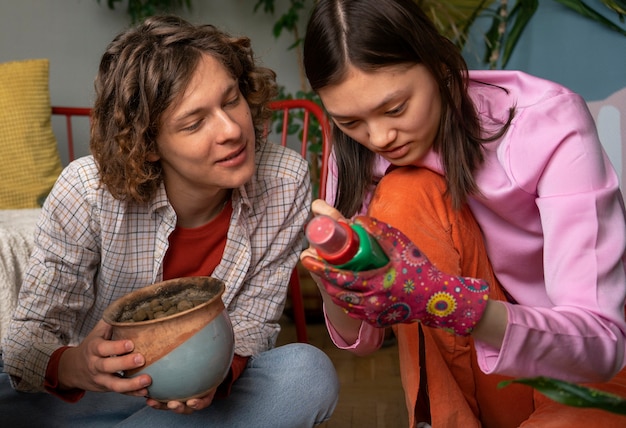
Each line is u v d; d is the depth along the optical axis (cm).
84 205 129
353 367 224
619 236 99
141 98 116
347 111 100
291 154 143
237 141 118
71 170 131
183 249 137
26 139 253
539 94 112
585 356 91
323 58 98
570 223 100
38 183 252
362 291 84
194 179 123
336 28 97
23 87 256
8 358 128
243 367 131
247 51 133
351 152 123
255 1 313
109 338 117
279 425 128
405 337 110
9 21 311
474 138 111
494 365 91
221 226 137
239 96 122
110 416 136
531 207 111
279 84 316
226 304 139
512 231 117
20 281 187
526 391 117
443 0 240
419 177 113
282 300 144
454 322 88
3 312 180
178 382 106
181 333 105
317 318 267
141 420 125
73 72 314
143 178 123
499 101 117
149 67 115
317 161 289
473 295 87
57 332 133
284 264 144
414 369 109
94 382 114
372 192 127
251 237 140
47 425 135
